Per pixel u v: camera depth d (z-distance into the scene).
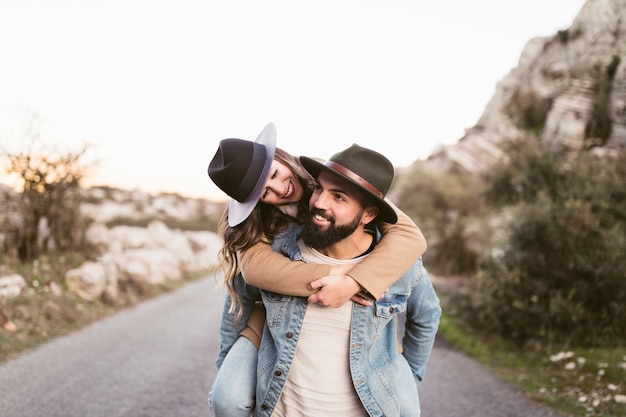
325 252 1.92
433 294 2.09
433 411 4.93
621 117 16.73
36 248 10.48
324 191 1.76
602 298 7.09
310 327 1.86
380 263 1.82
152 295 12.35
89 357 6.31
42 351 6.38
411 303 2.04
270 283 1.84
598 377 5.54
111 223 20.92
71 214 11.28
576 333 6.78
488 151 21.91
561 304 6.96
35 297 8.25
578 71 19.59
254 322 2.10
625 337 6.73
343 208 1.74
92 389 5.14
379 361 1.93
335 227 1.75
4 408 4.44
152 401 4.94
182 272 17.80
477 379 5.96
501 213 15.45
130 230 18.27
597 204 8.21
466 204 18.88
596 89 18.30
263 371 1.92
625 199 8.51
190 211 42.69
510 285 7.67
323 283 1.77
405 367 2.08
